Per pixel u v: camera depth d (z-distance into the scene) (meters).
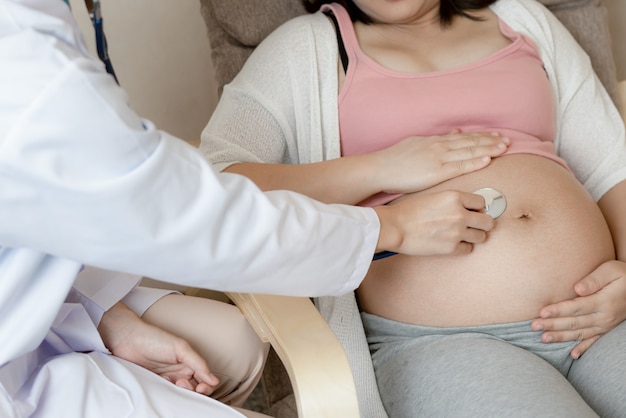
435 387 1.16
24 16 0.75
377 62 1.46
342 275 1.01
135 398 0.94
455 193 1.17
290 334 1.00
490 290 1.26
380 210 1.10
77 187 0.76
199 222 0.84
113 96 0.77
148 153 0.80
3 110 0.73
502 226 1.29
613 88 1.86
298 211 0.93
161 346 1.09
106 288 1.11
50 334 1.02
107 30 1.81
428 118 1.41
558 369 1.28
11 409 0.88
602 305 1.26
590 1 1.87
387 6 1.46
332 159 1.37
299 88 1.43
